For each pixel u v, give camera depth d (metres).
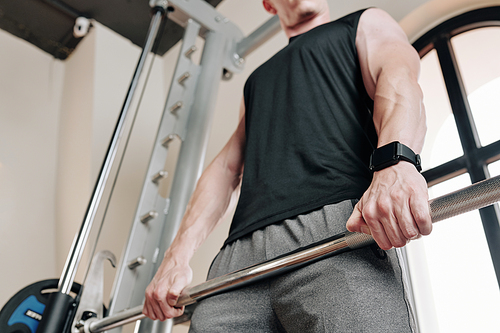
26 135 3.83
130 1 3.69
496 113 2.00
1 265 3.36
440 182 1.87
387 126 0.66
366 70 0.86
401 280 0.61
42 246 3.61
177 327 2.47
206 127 1.71
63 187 3.69
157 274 0.90
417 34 2.22
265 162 0.84
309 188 0.73
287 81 0.92
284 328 0.69
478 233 1.90
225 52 1.95
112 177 3.43
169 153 3.48
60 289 1.11
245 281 0.68
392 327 0.56
